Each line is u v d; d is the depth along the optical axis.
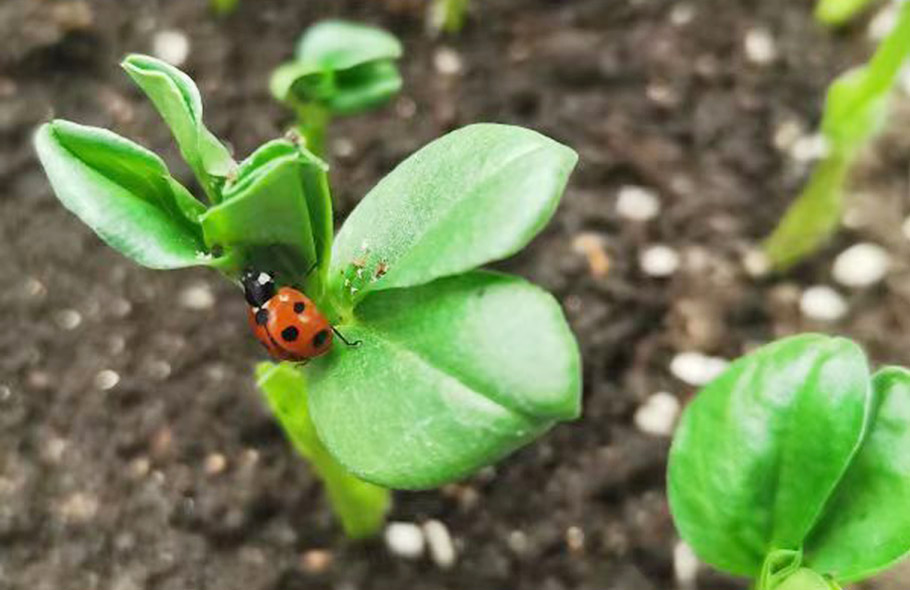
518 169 0.09
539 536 0.15
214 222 0.09
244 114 0.17
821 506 0.11
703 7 0.18
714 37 0.18
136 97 0.17
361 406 0.10
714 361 0.16
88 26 0.17
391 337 0.10
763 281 0.16
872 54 0.18
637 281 0.16
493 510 0.15
